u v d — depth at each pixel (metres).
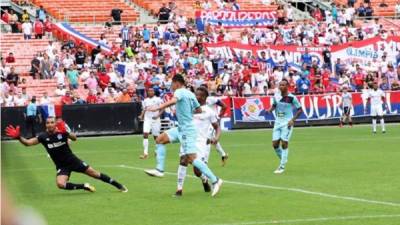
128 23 62.25
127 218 16.08
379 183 21.47
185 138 18.98
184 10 65.12
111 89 50.03
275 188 20.69
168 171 25.80
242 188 20.80
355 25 66.38
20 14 61.59
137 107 47.09
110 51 54.84
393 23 68.31
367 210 16.59
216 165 27.47
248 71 53.12
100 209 17.41
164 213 16.66
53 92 50.97
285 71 54.78
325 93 52.91
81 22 62.50
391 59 57.34
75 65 52.56
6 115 43.97
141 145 38.69
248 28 61.53
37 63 51.78
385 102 53.56
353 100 52.91
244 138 42.03
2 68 49.72
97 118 46.31
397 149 33.19
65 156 19.78
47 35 57.03
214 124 20.97
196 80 49.31
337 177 23.06
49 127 19.44
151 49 55.28
